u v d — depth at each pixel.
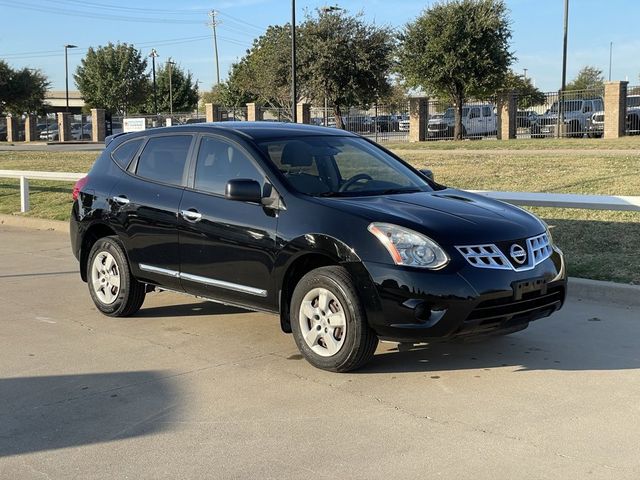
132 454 3.95
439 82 33.81
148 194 6.42
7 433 4.26
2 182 18.78
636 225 9.25
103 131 53.06
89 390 4.96
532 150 20.88
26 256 10.37
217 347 5.92
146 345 6.01
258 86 45.09
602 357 5.48
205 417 4.45
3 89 61.44
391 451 3.92
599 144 21.67
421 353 5.63
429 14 33.56
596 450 3.89
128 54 69.25
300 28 39.97
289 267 5.29
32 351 5.88
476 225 4.97
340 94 40.38
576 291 7.32
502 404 4.57
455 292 4.64
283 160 5.74
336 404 4.62
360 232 4.91
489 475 3.62
